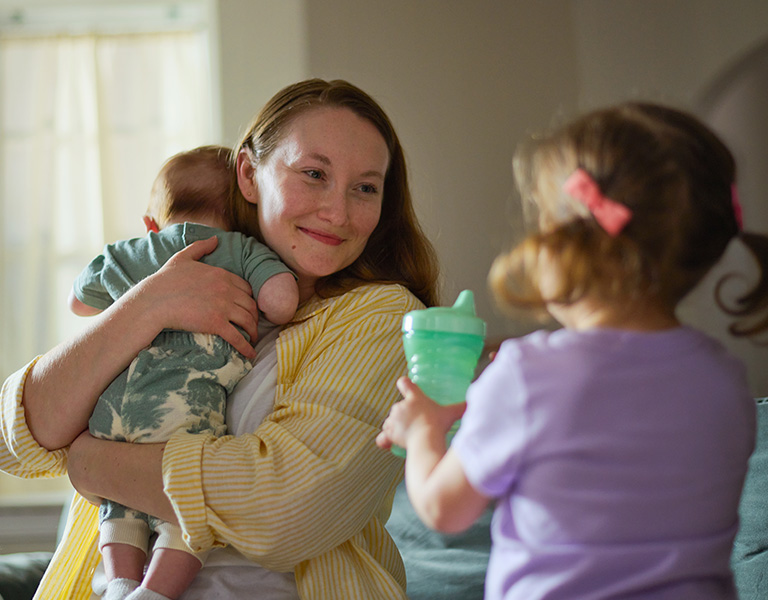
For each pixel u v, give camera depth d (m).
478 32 2.97
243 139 1.39
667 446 0.77
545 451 0.77
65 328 3.16
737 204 0.88
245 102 2.93
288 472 1.06
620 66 2.88
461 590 1.66
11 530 2.85
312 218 1.27
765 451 1.44
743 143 2.66
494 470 0.78
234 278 1.24
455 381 0.93
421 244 1.47
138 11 3.28
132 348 1.15
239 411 1.20
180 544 1.10
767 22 2.73
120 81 3.26
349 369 1.17
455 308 0.96
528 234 0.87
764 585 1.29
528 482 0.78
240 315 1.21
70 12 3.26
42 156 3.21
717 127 2.71
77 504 1.28
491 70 2.95
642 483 0.76
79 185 3.22
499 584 0.80
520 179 0.93
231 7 2.96
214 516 1.04
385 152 1.32
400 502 1.98
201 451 1.07
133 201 3.21
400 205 1.44
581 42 2.93
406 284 1.44
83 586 1.26
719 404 0.80
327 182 1.27
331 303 1.27
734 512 0.81
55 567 1.26
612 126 0.84
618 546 0.75
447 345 0.93
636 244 0.80
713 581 0.78
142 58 3.28
